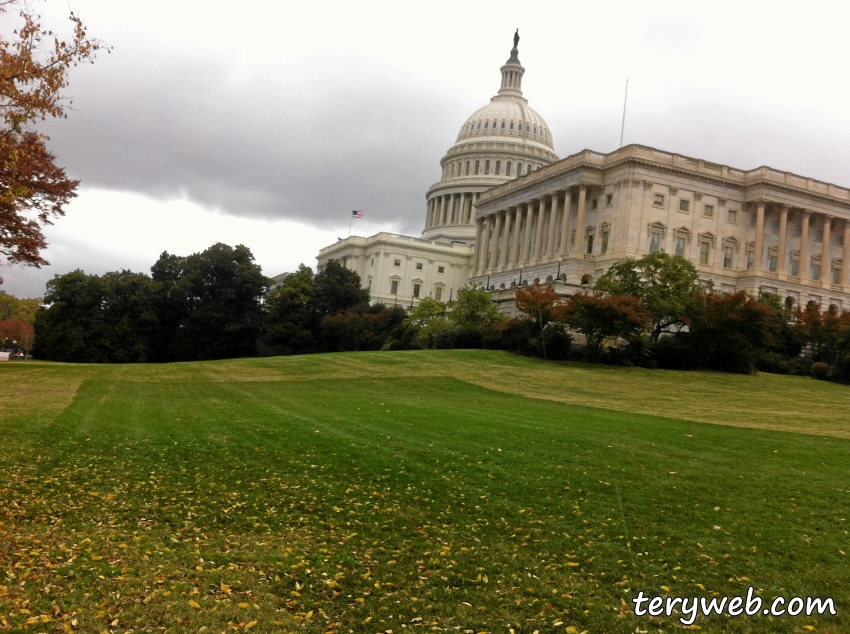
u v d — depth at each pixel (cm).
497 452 2225
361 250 14888
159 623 1054
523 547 1405
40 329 10700
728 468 2025
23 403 3341
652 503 1667
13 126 1991
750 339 6506
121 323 10656
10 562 1252
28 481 1838
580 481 1859
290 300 10444
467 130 16962
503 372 5691
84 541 1391
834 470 2019
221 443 2402
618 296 6544
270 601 1145
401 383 5106
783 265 9881
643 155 9456
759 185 9781
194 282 10906
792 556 1338
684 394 4972
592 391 4947
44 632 1000
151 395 4069
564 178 10288
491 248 12075
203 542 1428
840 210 10344
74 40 2052
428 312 8544
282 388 4669
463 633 1055
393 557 1358
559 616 1105
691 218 9650
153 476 1948
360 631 1059
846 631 1065
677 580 1238
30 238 4256
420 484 1853
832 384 6025
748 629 1070
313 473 1983
